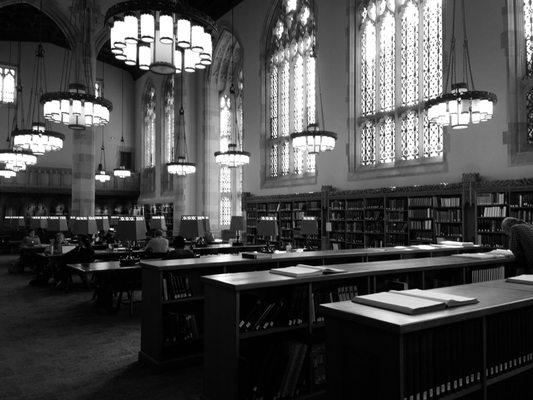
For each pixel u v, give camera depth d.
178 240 9.34
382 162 14.55
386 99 14.55
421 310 2.76
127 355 6.33
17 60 27.58
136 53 7.64
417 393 2.63
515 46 10.91
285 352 4.45
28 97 27.75
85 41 19.30
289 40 18.55
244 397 4.14
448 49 12.27
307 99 17.50
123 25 6.96
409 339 2.61
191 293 5.97
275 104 19.45
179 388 5.08
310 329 4.79
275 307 4.68
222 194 24.12
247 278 4.52
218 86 24.08
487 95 7.80
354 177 15.05
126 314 9.02
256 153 20.06
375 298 3.07
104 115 10.37
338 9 15.97
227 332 4.28
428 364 2.70
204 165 23.75
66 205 29.19
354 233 14.13
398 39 14.19
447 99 7.91
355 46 15.48
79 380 5.33
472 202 10.71
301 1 17.91
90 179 19.78
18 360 6.09
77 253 11.25
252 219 19.38
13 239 23.42
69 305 9.89
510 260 6.52
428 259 6.31
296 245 16.34
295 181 17.80
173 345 5.87
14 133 13.56
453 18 12.12
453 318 2.73
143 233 8.61
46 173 27.75
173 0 6.97
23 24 24.98
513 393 3.32
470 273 6.27
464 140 11.77
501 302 3.12
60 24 19.30
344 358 2.89
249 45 20.69
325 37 16.48
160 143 28.61
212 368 4.52
